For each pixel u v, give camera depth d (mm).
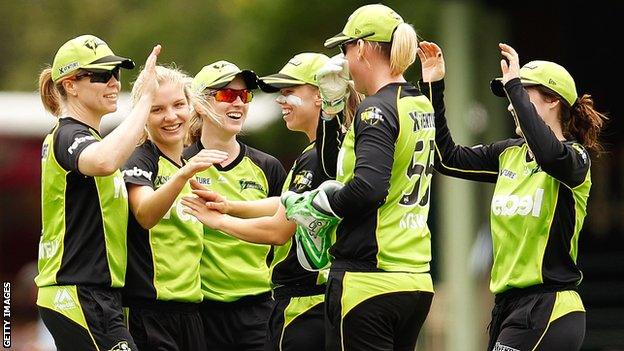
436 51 25250
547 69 24703
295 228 23625
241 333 26844
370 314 21625
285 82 25750
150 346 24656
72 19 101812
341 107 23016
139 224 24531
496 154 25266
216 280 26500
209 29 81750
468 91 42969
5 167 63875
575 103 24797
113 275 23391
